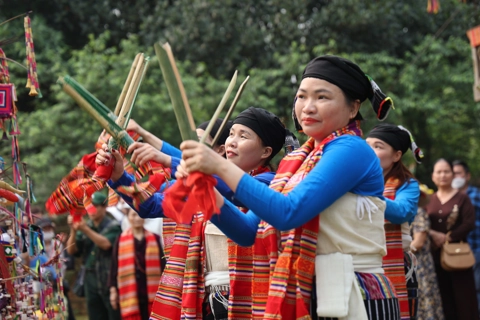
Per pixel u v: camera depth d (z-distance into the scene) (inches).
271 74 515.8
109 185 120.1
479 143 641.6
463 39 603.5
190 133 93.0
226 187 111.7
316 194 96.0
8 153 474.0
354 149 100.8
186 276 133.4
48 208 122.3
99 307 299.7
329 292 99.9
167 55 91.6
